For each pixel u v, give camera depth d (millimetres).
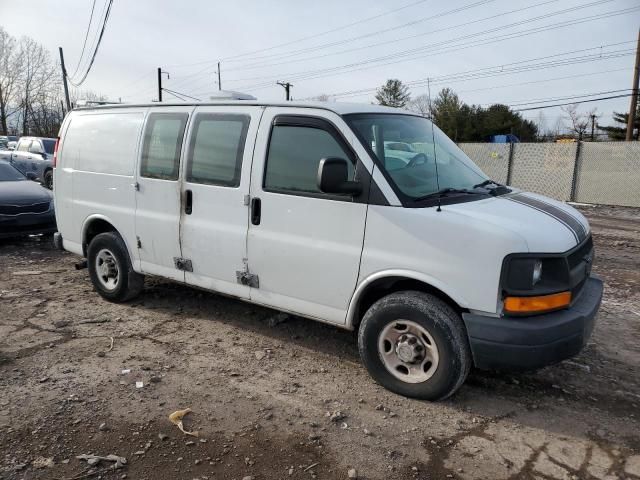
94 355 4473
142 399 3756
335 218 3973
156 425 3439
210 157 4703
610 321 5547
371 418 3586
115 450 3168
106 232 5816
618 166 17609
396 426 3496
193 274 4965
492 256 3383
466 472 3059
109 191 5590
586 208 16875
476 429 3490
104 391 3854
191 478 2939
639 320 5590
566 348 3467
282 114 4309
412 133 4449
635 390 4062
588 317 3572
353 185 3785
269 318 5410
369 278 3842
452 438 3381
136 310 5617
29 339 4793
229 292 4719
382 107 4562
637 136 42781
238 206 4496
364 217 3842
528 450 3279
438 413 3668
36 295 6090
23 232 8812
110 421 3467
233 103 4641
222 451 3189
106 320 5309
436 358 3658
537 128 52000
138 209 5305
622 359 4602
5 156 21641
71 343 4723
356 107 4250
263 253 4375
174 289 6316
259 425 3475
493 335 3406
